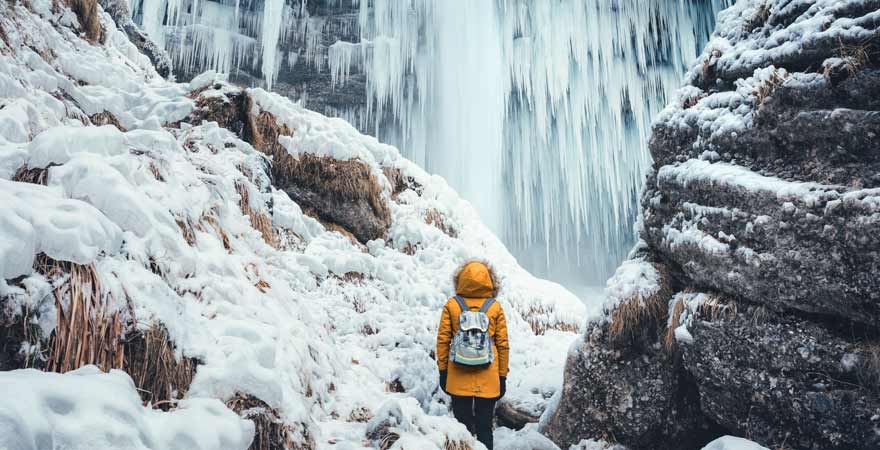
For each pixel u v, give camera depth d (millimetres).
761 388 2732
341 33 15016
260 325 2277
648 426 3418
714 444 2725
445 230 7078
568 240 19453
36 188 1740
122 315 1643
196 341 1854
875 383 2344
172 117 4949
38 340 1426
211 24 13812
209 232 2768
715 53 3451
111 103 4016
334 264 4887
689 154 3471
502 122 16312
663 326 3438
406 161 7492
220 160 4473
